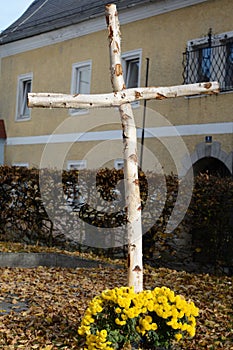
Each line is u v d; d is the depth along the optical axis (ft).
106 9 17.87
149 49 54.03
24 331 19.01
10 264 32.58
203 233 34.14
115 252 36.94
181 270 34.42
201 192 34.19
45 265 33.30
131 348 15.88
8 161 70.85
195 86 17.63
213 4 48.75
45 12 71.05
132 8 55.06
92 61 60.44
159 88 17.53
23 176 40.52
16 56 71.31
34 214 40.06
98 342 15.42
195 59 50.14
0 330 18.89
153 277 30.07
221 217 33.68
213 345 18.31
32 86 68.44
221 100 47.65
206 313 22.29
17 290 25.39
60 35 64.28
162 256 35.09
